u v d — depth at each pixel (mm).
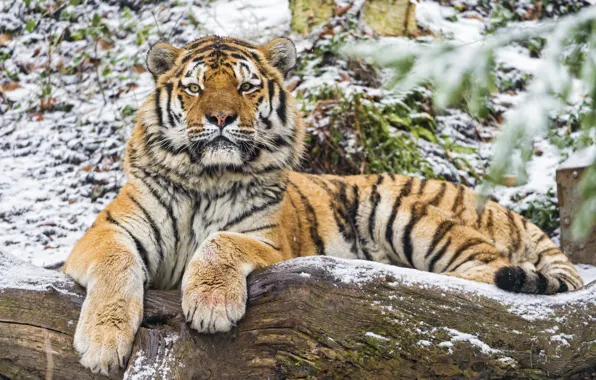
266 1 10422
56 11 10406
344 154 8195
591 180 3254
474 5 10961
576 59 3000
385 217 6098
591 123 3184
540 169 8617
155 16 10250
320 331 3941
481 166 8742
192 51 5293
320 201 6082
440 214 5984
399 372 3949
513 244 6074
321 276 4008
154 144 5082
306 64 9203
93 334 3934
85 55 9758
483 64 2959
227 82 5055
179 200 5094
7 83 9578
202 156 4953
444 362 3938
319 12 9703
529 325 3998
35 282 4258
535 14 11055
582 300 4117
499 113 9484
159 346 3961
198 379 3941
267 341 3979
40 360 4102
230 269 4184
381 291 4008
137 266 4281
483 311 4020
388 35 9711
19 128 8914
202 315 3953
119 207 4988
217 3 10430
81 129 8844
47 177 8211
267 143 5180
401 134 8602
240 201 5168
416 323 3965
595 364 4023
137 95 9227
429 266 5938
